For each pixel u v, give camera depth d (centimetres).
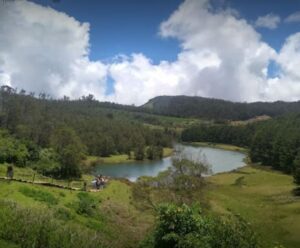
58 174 8344
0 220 1927
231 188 9088
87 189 5600
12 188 3800
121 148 17812
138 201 5128
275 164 13262
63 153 8650
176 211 2398
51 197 3866
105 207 4559
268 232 5197
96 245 2195
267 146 14312
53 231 2017
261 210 6625
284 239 4981
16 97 19250
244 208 6606
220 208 6275
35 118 16462
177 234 2341
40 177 6538
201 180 5694
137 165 14175
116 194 5681
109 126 19950
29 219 2012
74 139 12550
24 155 7962
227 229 1884
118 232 3622
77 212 3791
